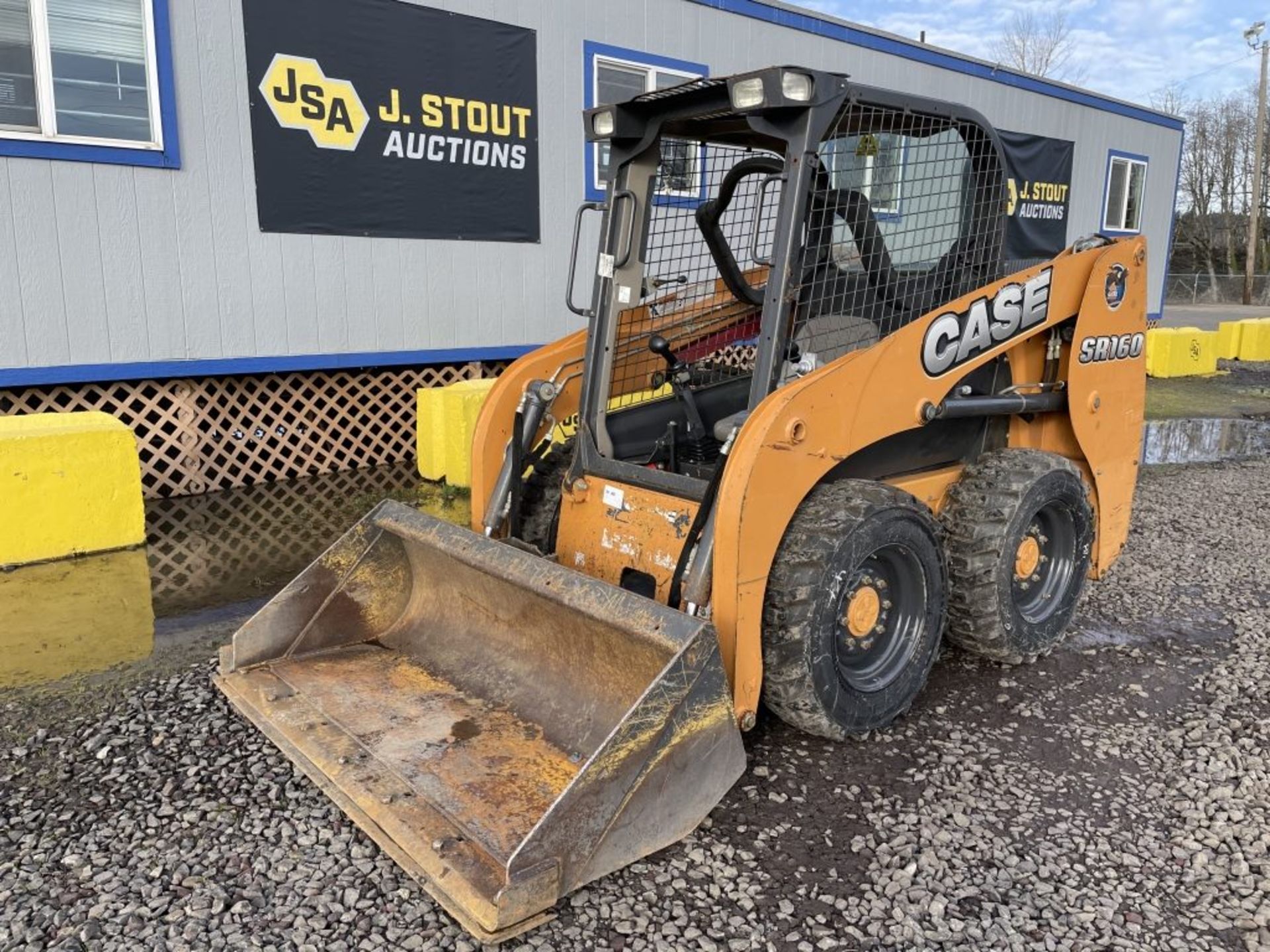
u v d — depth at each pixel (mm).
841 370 2934
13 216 5520
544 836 2131
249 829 2674
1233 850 2635
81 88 5664
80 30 5602
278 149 6395
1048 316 3736
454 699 3021
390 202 6965
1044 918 2352
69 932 2260
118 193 5840
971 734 3283
